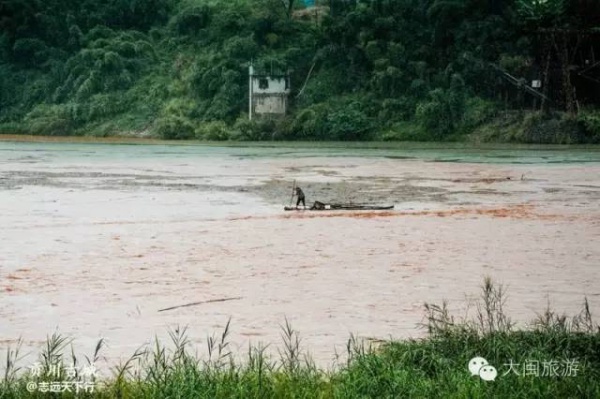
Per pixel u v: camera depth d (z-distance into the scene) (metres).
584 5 123.31
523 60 125.56
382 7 137.25
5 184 55.62
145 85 146.88
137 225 35.25
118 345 16.41
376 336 17.22
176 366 13.78
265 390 12.64
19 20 155.25
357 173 68.94
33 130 143.25
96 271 24.45
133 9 159.50
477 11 131.12
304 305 20.11
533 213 40.62
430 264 25.91
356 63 137.12
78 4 160.38
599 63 121.25
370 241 30.62
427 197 50.34
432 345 15.30
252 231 33.22
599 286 22.61
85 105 143.75
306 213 40.59
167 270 24.69
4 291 21.48
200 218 38.34
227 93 137.00
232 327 17.94
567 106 123.00
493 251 28.47
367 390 12.93
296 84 139.12
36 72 154.00
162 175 65.12
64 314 18.98
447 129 125.88
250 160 85.44
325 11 157.12
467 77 128.88
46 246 29.19
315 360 15.41
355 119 128.62
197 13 154.38
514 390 12.98
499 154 96.94
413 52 132.88
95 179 60.62
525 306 20.09
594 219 37.84
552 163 81.69
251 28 147.88
